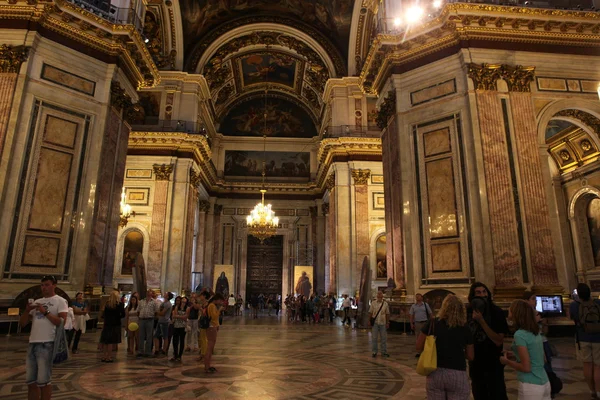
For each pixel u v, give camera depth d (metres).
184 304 8.30
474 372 3.28
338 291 18.58
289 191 27.83
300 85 26.94
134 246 18.70
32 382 3.64
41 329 3.69
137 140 19.39
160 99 20.22
